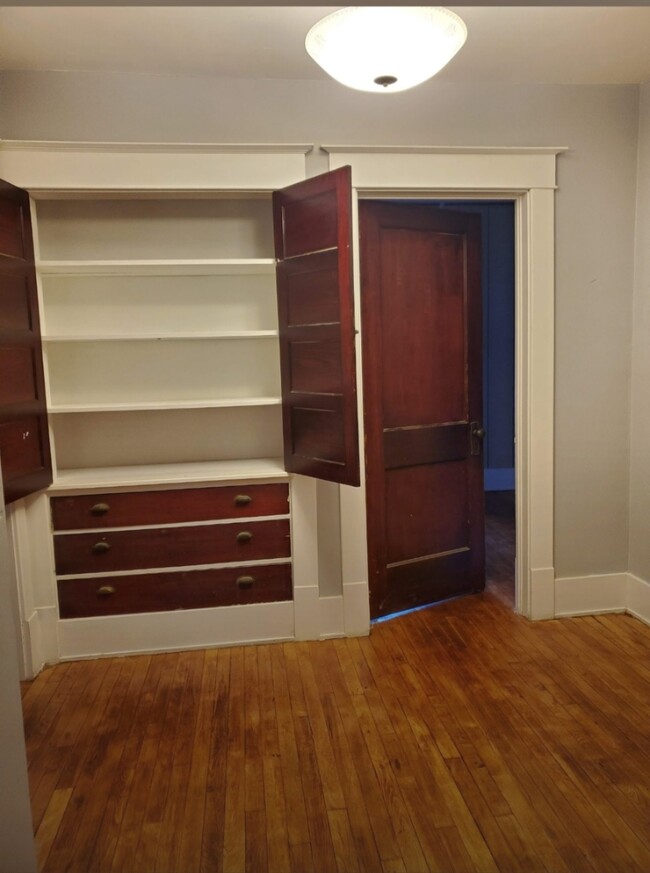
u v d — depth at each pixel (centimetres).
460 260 344
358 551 312
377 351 321
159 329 314
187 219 309
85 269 291
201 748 229
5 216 254
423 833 187
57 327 307
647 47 265
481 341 356
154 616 302
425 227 330
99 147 273
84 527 294
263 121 288
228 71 278
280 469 307
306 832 189
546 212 308
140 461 321
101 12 225
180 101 283
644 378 318
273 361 323
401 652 299
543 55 271
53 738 237
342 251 253
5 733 152
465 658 292
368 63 214
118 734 239
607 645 302
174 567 302
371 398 321
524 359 321
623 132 311
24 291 269
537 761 218
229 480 298
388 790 206
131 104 280
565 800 199
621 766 214
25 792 159
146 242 308
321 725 242
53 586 294
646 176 309
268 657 297
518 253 318
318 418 278
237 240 313
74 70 274
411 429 337
